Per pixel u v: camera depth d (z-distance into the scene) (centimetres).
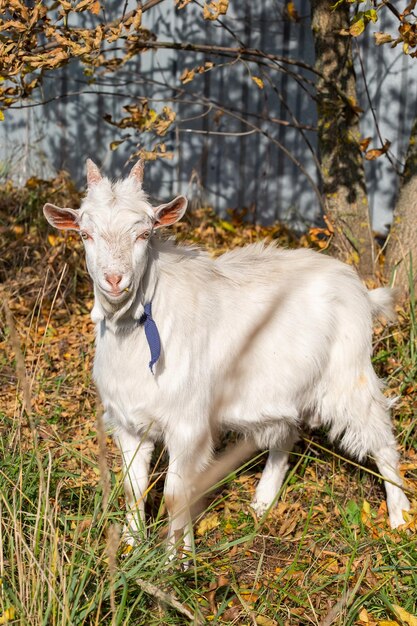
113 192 382
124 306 386
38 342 622
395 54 829
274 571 414
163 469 475
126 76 889
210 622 366
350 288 471
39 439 500
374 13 501
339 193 687
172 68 885
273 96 867
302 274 463
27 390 333
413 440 520
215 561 413
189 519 376
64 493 438
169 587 373
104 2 858
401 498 463
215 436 446
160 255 414
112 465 486
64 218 394
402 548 421
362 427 467
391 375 551
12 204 810
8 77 541
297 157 872
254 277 454
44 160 905
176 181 896
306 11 850
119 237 368
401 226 668
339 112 671
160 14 876
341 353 460
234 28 866
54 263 705
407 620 363
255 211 884
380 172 853
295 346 444
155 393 404
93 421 532
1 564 339
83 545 378
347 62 679
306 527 409
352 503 465
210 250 734
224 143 883
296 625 378
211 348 424
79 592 338
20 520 371
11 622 325
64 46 545
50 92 905
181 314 409
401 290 654
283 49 861
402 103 838
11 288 698
